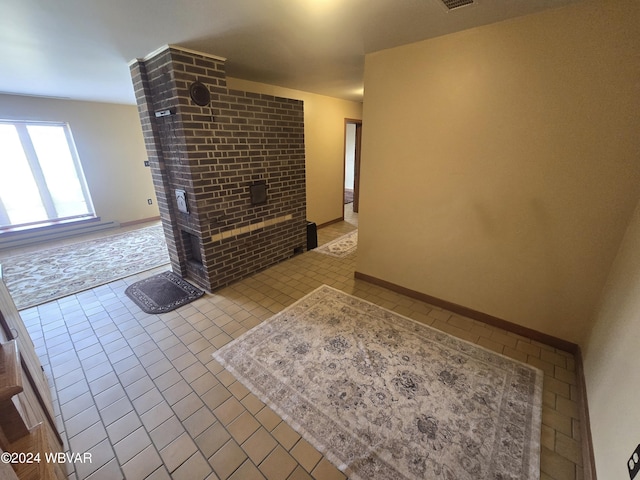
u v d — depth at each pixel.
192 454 1.37
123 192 5.31
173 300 2.73
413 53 2.16
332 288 2.96
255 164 3.00
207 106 2.45
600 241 1.77
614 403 1.18
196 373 1.86
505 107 1.89
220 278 2.94
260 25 1.83
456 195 2.25
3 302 1.34
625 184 1.63
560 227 1.88
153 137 2.63
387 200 2.66
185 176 2.54
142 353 2.04
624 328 1.31
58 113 4.41
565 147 1.75
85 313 2.55
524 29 1.72
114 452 1.38
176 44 2.15
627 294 1.38
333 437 1.44
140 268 3.50
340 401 1.63
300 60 2.60
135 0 1.49
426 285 2.64
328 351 2.03
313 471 1.30
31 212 4.53
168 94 2.33
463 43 1.94
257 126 2.91
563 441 1.42
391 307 2.60
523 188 1.95
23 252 4.05
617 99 1.55
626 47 1.48
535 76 1.75
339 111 4.89
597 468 1.17
